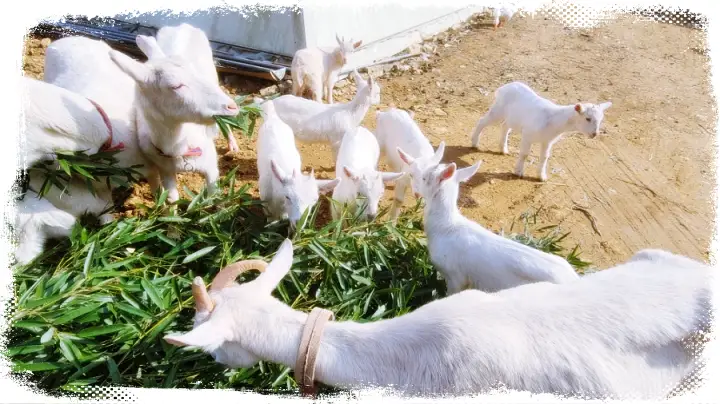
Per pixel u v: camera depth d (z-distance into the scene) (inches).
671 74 123.2
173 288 43.9
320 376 37.9
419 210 67.9
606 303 38.6
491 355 36.3
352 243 53.8
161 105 54.7
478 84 113.9
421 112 101.6
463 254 51.4
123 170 56.0
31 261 49.3
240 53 107.9
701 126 102.0
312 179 58.3
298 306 48.4
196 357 41.3
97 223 58.1
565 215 76.9
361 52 115.4
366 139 70.3
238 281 49.1
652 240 73.3
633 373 37.0
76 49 65.4
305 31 103.9
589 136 77.1
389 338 38.0
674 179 86.0
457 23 140.8
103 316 42.4
